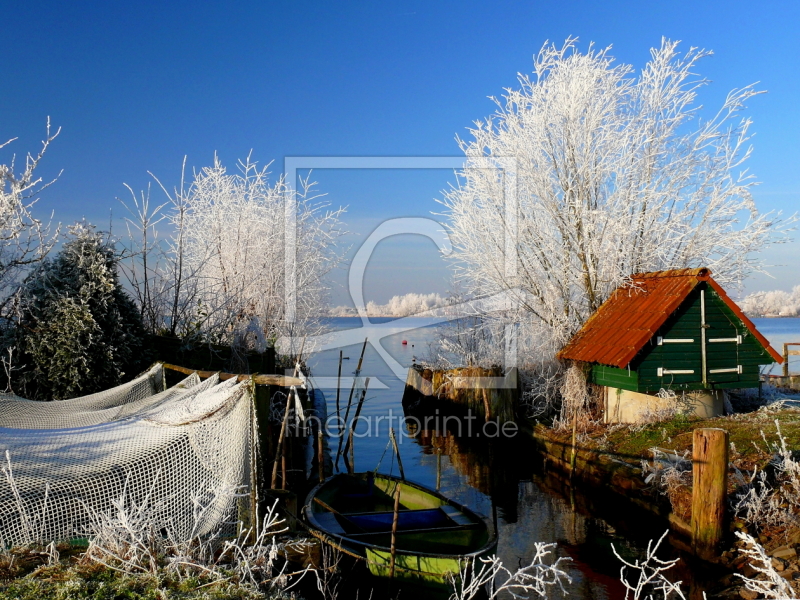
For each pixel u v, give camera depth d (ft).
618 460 40.01
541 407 56.95
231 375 31.73
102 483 20.21
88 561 17.07
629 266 56.24
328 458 55.01
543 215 57.62
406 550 25.85
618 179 56.24
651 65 56.70
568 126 55.47
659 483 34.53
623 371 45.55
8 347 34.09
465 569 23.40
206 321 53.06
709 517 28.50
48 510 19.26
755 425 41.14
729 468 33.24
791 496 29.55
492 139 58.59
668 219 56.39
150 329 49.55
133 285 50.57
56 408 29.22
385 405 87.15
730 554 27.96
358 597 25.79
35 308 34.50
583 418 49.44
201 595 15.99
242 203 68.44
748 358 45.80
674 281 46.55
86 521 19.52
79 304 35.12
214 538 19.31
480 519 29.94
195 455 21.13
